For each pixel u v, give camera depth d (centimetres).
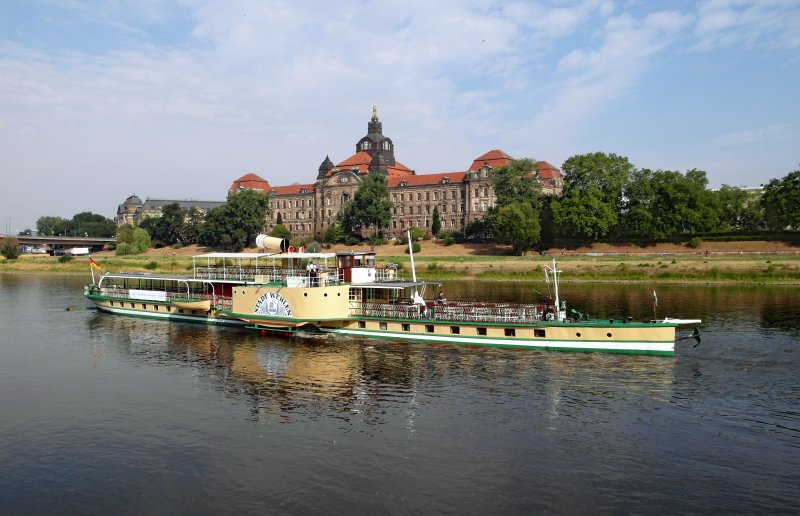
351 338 4872
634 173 13975
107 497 2230
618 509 2102
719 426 2852
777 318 5753
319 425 2897
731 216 15262
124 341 5053
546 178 17675
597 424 2877
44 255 16475
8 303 7706
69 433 2861
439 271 11838
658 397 3266
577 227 13312
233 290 5241
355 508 2114
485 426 2856
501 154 17950
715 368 3825
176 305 5900
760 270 9544
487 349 4369
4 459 2575
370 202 17162
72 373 4006
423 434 2762
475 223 15512
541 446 2622
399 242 16550
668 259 10956
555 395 3306
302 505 2141
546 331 4278
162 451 2625
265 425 2909
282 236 18400
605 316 5991
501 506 2120
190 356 4422
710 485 2273
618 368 3825
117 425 2958
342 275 5166
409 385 3525
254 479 2342
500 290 8956
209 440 2736
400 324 4734
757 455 2528
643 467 2422
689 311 6300
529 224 12975
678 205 12706
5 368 4166
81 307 7244
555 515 2061
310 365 4022
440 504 2136
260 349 4569
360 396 3338
